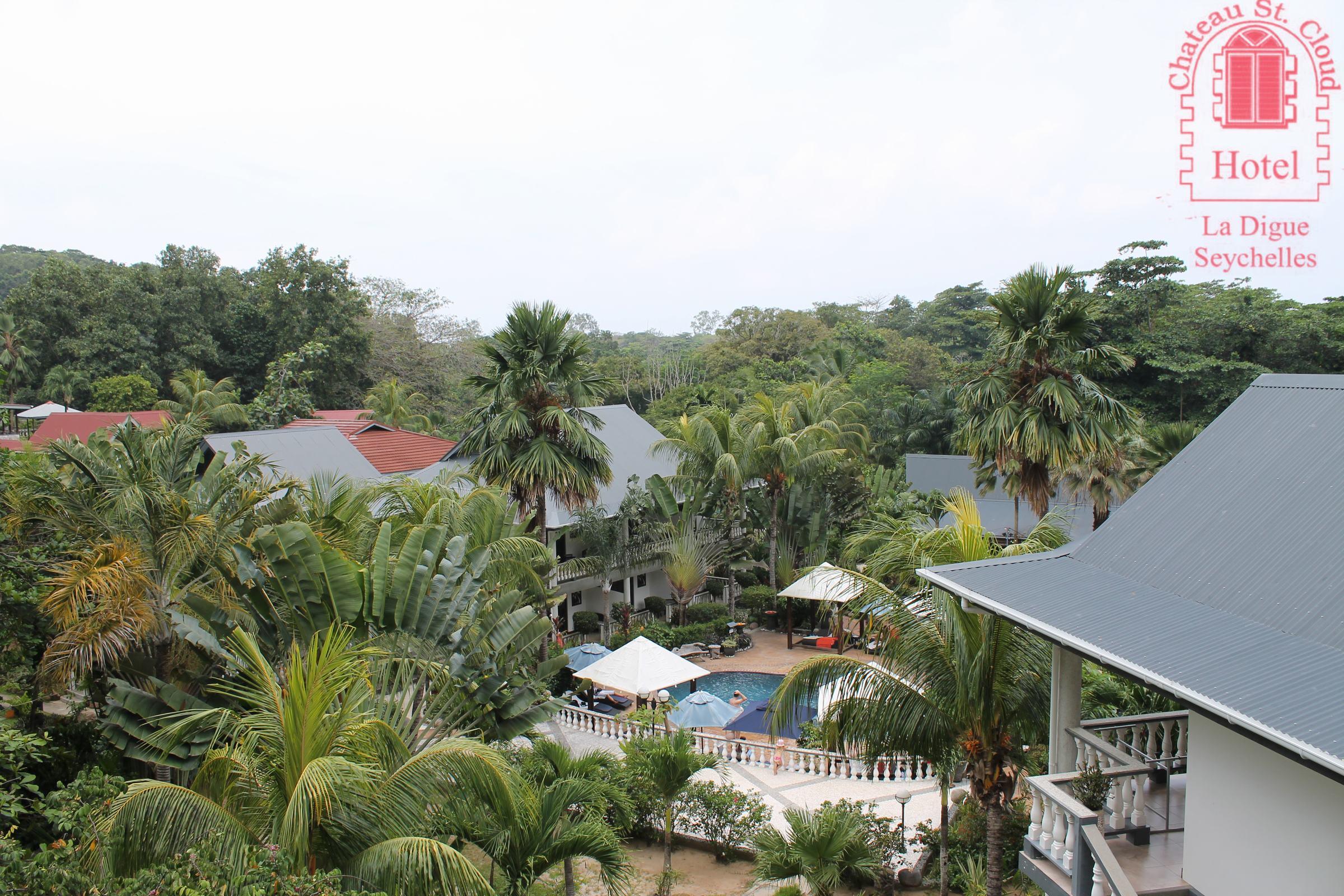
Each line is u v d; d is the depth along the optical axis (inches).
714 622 1266.0
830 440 1498.5
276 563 471.8
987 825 500.1
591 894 563.5
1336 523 288.2
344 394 2832.2
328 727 324.8
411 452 1813.5
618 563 1224.8
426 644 499.5
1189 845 300.4
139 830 294.7
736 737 881.5
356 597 484.4
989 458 932.0
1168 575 319.9
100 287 2807.6
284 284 2854.3
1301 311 1942.7
